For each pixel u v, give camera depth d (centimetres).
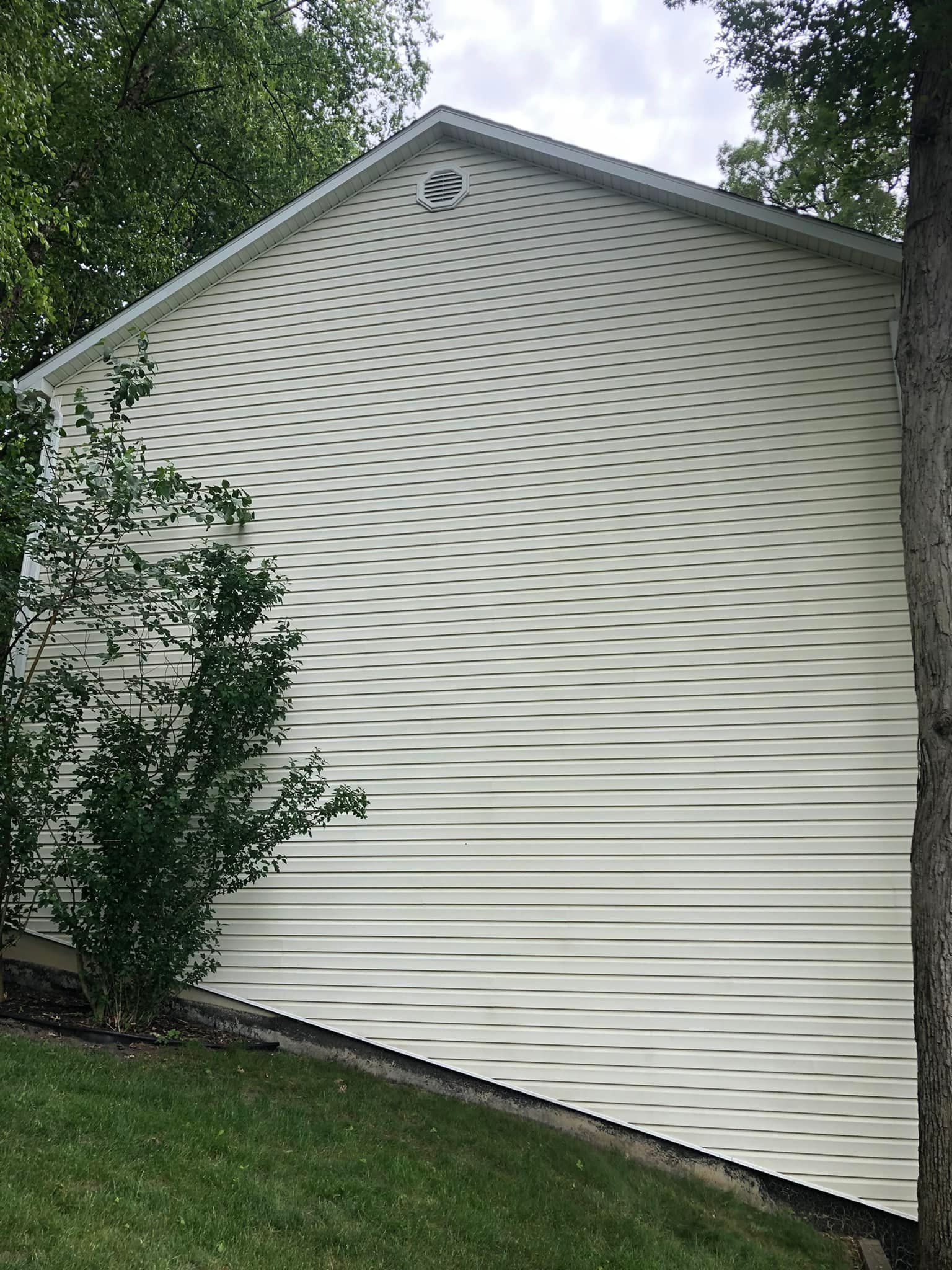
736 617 730
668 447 768
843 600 713
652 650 742
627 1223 559
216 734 764
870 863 675
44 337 1582
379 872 769
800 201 1563
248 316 904
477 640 783
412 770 777
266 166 1762
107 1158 483
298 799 756
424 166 877
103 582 795
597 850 725
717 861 700
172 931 738
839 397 739
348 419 855
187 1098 598
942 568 577
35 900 754
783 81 738
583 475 784
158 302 913
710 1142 663
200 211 1797
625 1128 680
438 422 830
